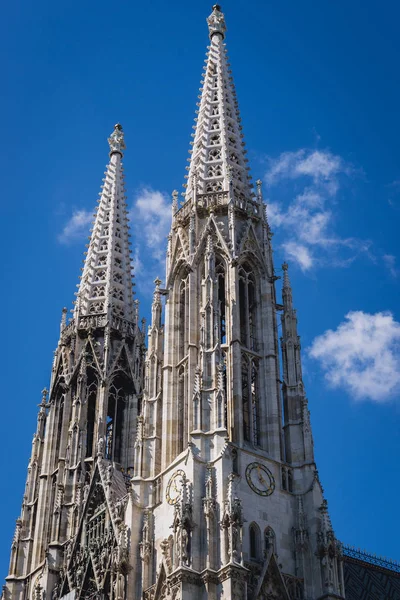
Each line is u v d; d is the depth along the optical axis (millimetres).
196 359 90062
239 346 89188
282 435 87562
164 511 83500
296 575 79750
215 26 119125
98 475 97750
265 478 83125
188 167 105875
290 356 91625
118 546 84250
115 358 113000
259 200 100562
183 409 89438
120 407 112000
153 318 96500
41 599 95812
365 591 94938
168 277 98000
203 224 97875
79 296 118500
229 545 75625
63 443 107625
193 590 74750
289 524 82000
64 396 111375
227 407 86000
